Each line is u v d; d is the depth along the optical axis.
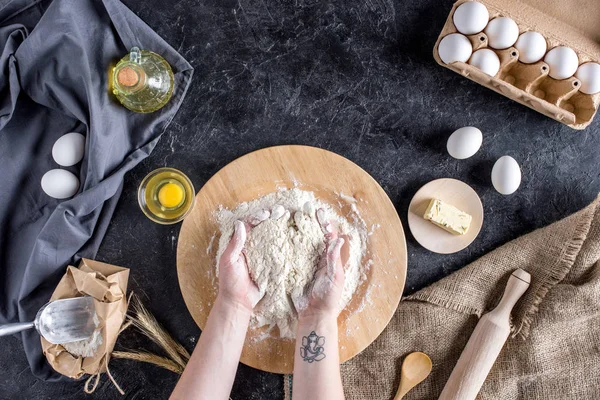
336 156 1.33
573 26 1.32
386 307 1.33
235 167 1.33
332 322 1.23
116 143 1.32
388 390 1.39
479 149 1.40
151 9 1.38
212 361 1.19
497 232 1.41
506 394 1.38
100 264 1.34
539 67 1.27
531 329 1.36
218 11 1.38
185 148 1.40
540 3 1.33
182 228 1.33
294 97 1.40
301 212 1.28
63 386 1.40
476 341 1.32
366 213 1.34
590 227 1.36
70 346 1.31
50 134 1.38
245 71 1.39
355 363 1.39
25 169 1.37
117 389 1.41
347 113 1.40
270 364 1.33
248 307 1.25
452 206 1.34
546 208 1.41
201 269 1.34
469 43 1.27
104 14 1.31
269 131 1.40
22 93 1.36
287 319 1.30
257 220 1.28
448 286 1.37
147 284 1.40
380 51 1.39
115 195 1.36
